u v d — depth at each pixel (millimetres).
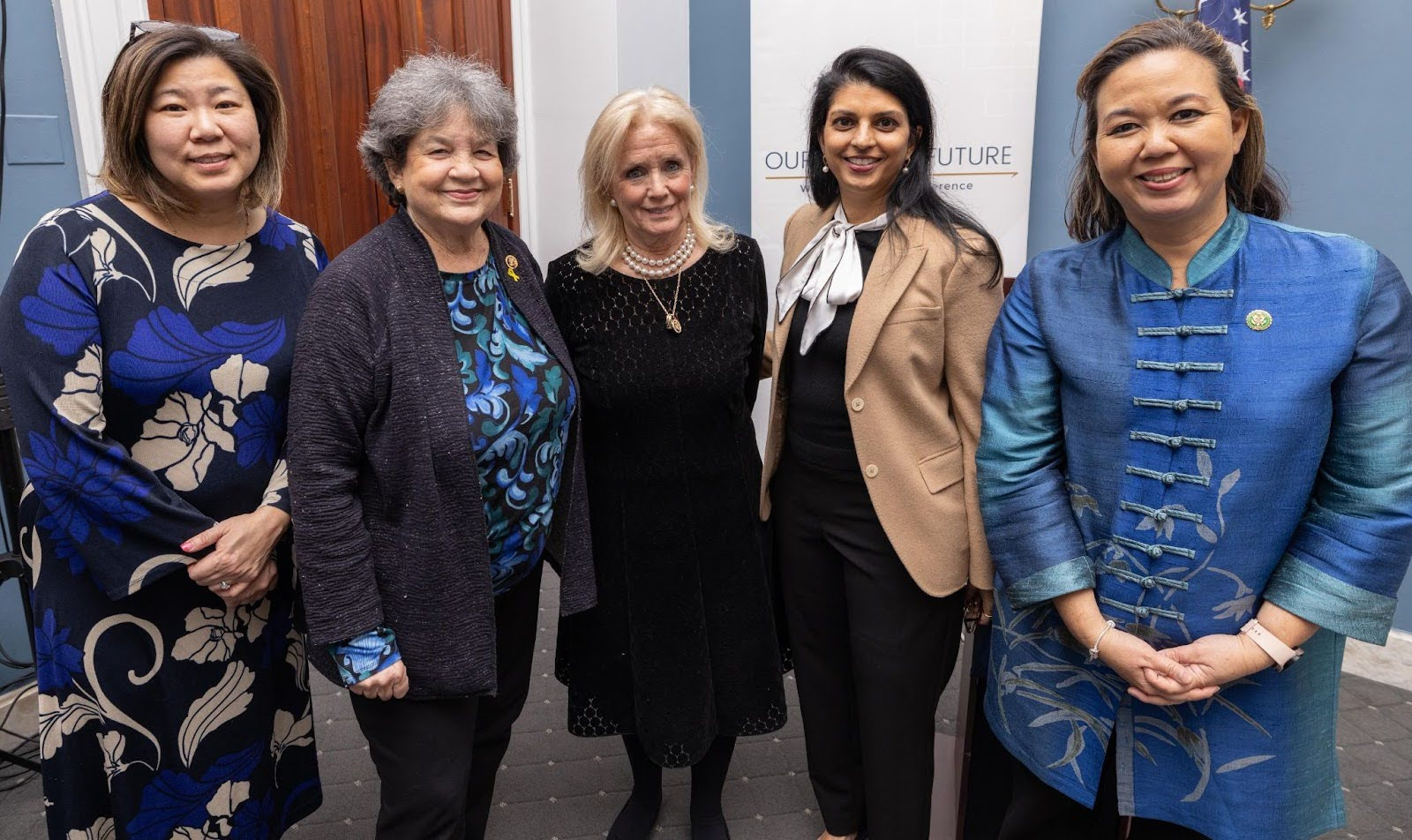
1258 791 1270
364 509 1412
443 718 1479
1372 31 2465
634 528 1750
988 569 1636
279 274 1553
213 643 1516
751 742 2426
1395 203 2500
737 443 1798
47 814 1477
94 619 1429
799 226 1823
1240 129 1250
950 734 2354
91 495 1341
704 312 1740
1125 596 1308
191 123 1369
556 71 3814
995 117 2920
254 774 1599
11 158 2256
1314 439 1195
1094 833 1526
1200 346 1239
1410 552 1191
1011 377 1425
